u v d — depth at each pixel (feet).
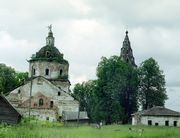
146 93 339.98
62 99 299.58
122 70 319.06
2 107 195.31
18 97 297.53
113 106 305.12
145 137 140.15
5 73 368.48
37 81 300.40
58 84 311.27
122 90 319.06
